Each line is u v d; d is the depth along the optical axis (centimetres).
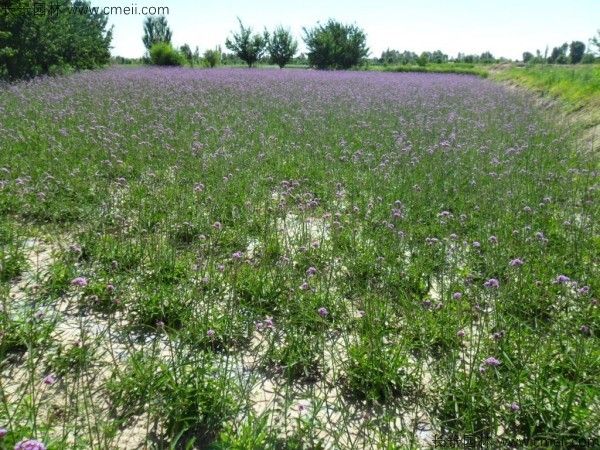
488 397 360
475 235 692
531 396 368
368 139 1244
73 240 623
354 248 624
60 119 1326
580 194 864
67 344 422
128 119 1298
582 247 624
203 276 523
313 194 867
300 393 392
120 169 920
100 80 2422
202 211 707
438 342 459
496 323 461
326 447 338
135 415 356
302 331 445
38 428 324
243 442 319
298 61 7138
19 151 989
